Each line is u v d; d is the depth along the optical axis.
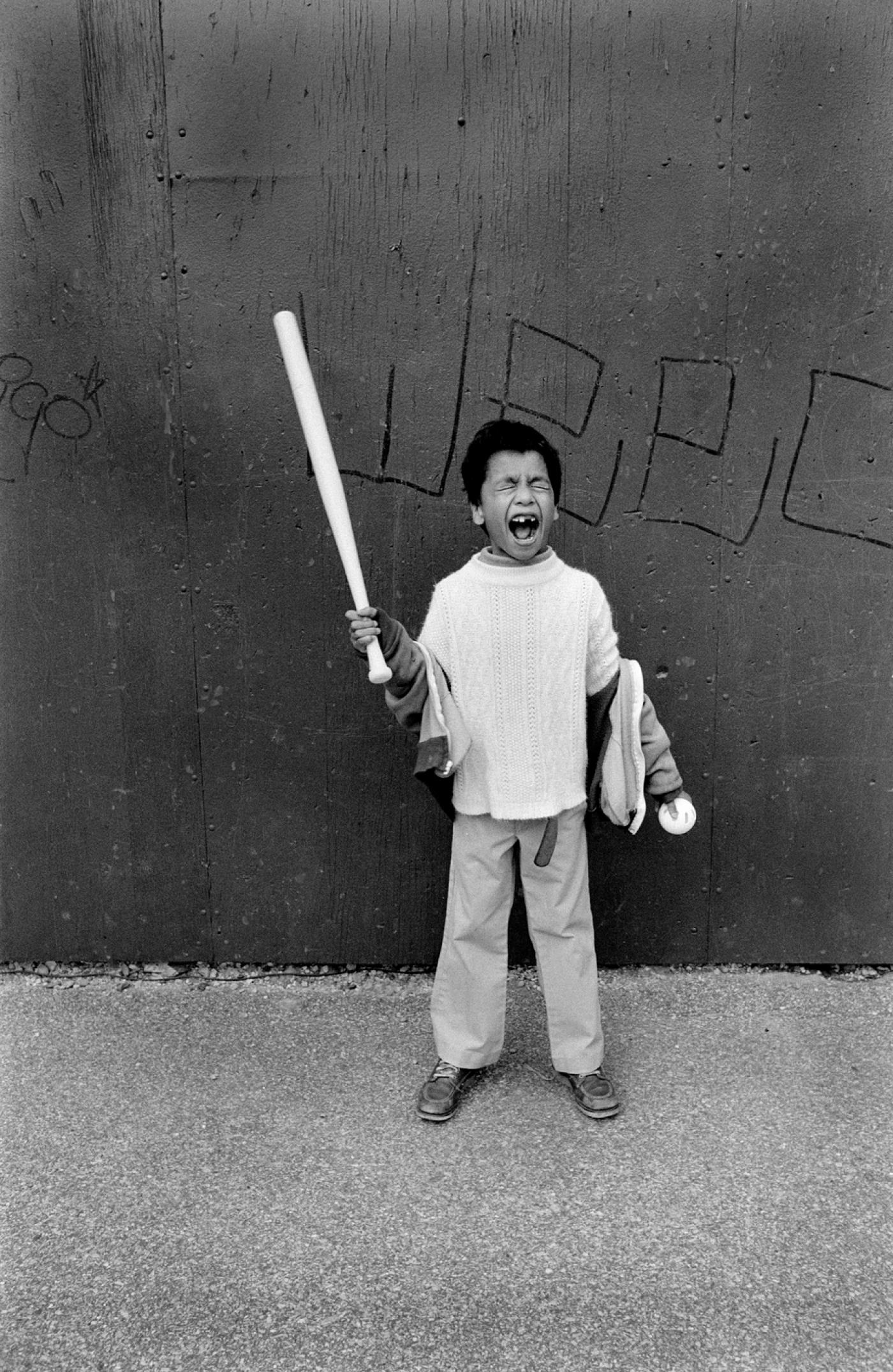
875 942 2.85
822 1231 1.95
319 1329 1.77
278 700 2.76
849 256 2.52
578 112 2.47
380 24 2.44
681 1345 1.72
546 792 2.21
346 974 2.89
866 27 2.43
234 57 2.47
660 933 2.85
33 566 2.72
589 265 2.53
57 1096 2.39
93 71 2.49
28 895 2.89
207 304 2.57
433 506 2.63
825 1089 2.36
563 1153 2.17
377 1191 2.08
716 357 2.56
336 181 2.50
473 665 2.20
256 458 2.63
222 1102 2.36
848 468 2.61
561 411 2.58
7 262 2.58
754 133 2.47
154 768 2.81
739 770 2.75
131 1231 1.99
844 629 2.68
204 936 2.89
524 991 2.79
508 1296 1.82
